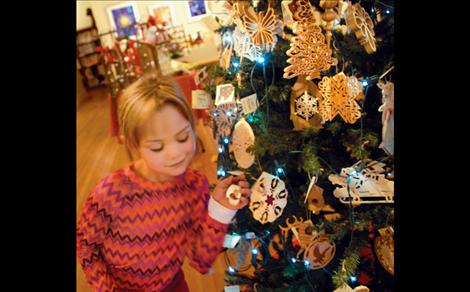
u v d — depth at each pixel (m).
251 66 1.09
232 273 1.28
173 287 1.13
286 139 0.97
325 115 0.92
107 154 3.37
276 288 1.14
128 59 2.75
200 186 1.03
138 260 0.96
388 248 0.95
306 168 0.92
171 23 4.63
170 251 1.00
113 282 0.99
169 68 2.78
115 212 0.90
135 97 0.84
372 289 1.16
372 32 0.87
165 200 0.94
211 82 1.41
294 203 1.07
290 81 1.05
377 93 1.05
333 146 1.07
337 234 0.97
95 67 5.63
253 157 1.04
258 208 0.96
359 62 0.99
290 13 0.88
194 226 1.04
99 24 5.01
